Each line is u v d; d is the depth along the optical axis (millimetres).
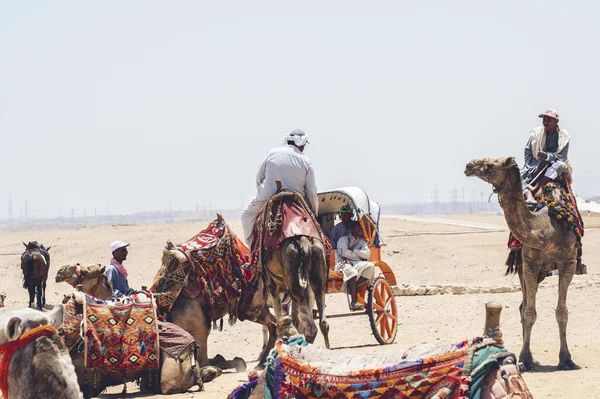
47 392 5449
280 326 6234
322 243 11766
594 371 10414
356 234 15219
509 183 10516
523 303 11477
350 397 5516
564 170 11258
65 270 11094
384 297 15219
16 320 5516
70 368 5590
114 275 12578
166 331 10242
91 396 9766
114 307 9984
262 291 12164
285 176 12242
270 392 5801
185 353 10180
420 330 16141
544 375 10305
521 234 10664
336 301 21906
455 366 5363
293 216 11664
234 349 15461
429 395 5363
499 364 5305
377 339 14711
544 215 10852
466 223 54875
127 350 9828
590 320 15625
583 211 42906
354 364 5695
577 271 11359
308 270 11422
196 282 11359
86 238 42438
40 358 5504
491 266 31594
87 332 9734
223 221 11914
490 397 5238
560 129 11500
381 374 5500
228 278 11680
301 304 11375
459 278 28438
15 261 38125
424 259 33594
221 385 10500
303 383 5680
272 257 11711
